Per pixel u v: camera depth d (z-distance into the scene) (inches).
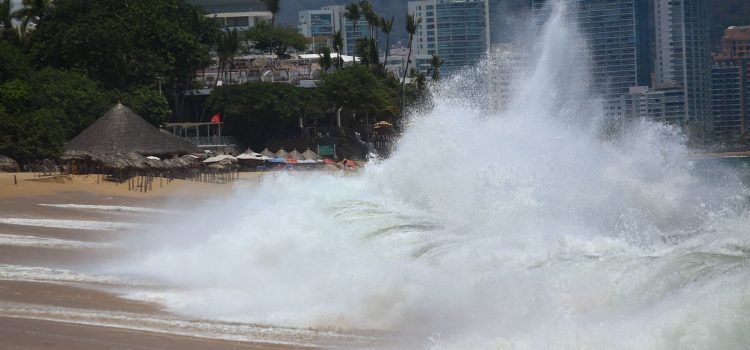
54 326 749.9
